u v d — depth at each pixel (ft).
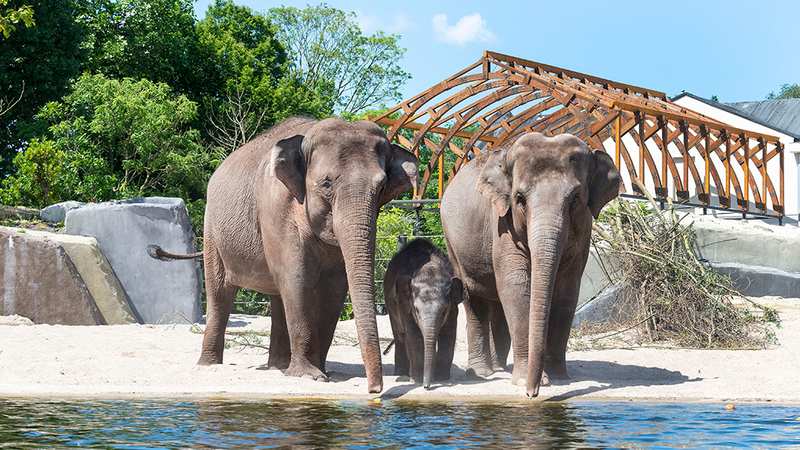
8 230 46.73
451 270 27.94
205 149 109.09
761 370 31.50
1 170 102.01
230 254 30.35
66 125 94.12
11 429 18.67
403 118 67.82
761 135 74.64
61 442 17.25
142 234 51.24
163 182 105.19
